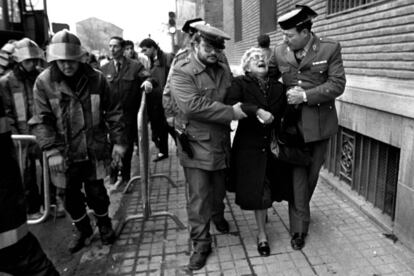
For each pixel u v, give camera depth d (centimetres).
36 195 478
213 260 349
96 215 381
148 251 374
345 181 482
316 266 333
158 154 679
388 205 397
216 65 336
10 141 226
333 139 504
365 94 402
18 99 445
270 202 352
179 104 320
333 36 526
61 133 344
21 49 438
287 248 362
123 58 541
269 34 878
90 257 371
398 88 370
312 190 376
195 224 340
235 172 355
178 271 338
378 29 421
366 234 379
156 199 502
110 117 371
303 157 339
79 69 343
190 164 330
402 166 352
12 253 228
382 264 331
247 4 1090
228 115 314
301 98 330
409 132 342
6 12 834
